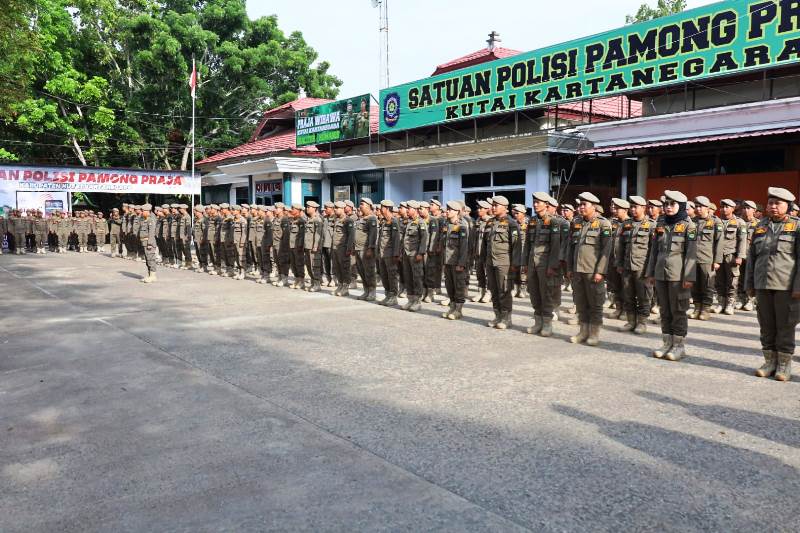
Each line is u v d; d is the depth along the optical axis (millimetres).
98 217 25844
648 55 12680
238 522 3344
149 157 34031
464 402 5344
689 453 4211
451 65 20797
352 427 4762
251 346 7629
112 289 13297
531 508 3465
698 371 6402
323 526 3289
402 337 8195
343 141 23016
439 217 11711
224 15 32250
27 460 4219
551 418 4914
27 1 15578
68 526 3332
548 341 7996
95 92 29422
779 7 10812
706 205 9305
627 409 5133
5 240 25344
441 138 19922
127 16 31297
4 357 7148
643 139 13219
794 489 3678
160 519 3393
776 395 5539
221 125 33938
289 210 14008
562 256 8008
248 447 4383
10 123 29188
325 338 8117
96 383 6047
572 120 17562
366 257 11438
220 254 16328
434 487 3732
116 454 4297
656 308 10297
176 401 5449
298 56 34250
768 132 11102
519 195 16906
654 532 3203
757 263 6188
